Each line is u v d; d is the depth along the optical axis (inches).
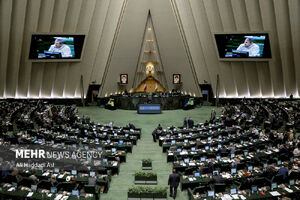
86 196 359.3
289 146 557.9
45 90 1316.4
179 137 668.1
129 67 1390.3
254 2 1079.6
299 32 1081.4
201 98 1360.7
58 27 1153.4
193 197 353.1
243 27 1141.1
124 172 505.0
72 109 1045.8
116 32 1264.8
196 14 1179.3
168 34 1318.9
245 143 599.2
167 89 1466.5
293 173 388.5
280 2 1048.8
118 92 1425.9
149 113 1134.4
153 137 713.0
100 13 1168.8
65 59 1198.3
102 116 1084.5
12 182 377.7
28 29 1127.6
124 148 573.6
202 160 488.4
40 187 371.2
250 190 368.5
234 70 1257.4
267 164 450.9
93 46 1236.5
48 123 797.9
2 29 1085.8
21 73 1245.7
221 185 362.0
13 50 1162.6
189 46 1280.8
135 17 1274.6
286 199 342.6
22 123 805.9
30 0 1066.7
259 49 1148.5
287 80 1226.0
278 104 1108.5
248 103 1151.6
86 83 1326.3
